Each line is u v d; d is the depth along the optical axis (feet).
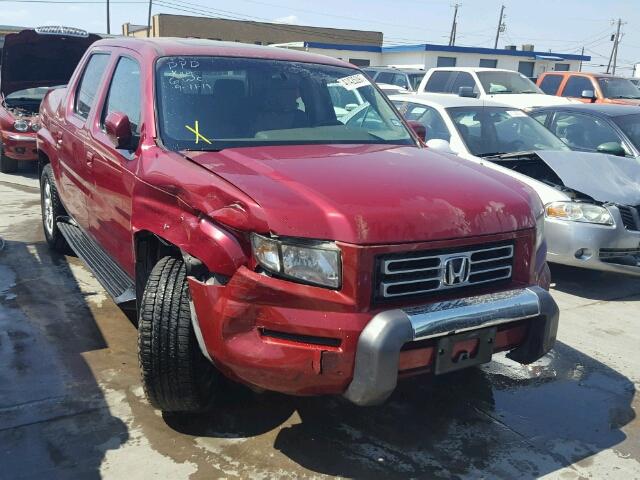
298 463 10.61
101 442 10.92
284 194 9.73
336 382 9.34
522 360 10.99
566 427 12.10
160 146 12.14
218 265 9.58
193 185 10.35
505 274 10.82
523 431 11.91
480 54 108.47
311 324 9.18
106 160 13.96
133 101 13.88
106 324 15.65
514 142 23.24
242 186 9.89
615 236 18.89
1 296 17.19
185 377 10.52
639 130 25.71
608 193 19.43
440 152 13.62
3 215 25.94
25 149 34.12
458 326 9.62
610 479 10.59
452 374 13.96
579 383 13.87
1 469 10.11
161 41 14.87
